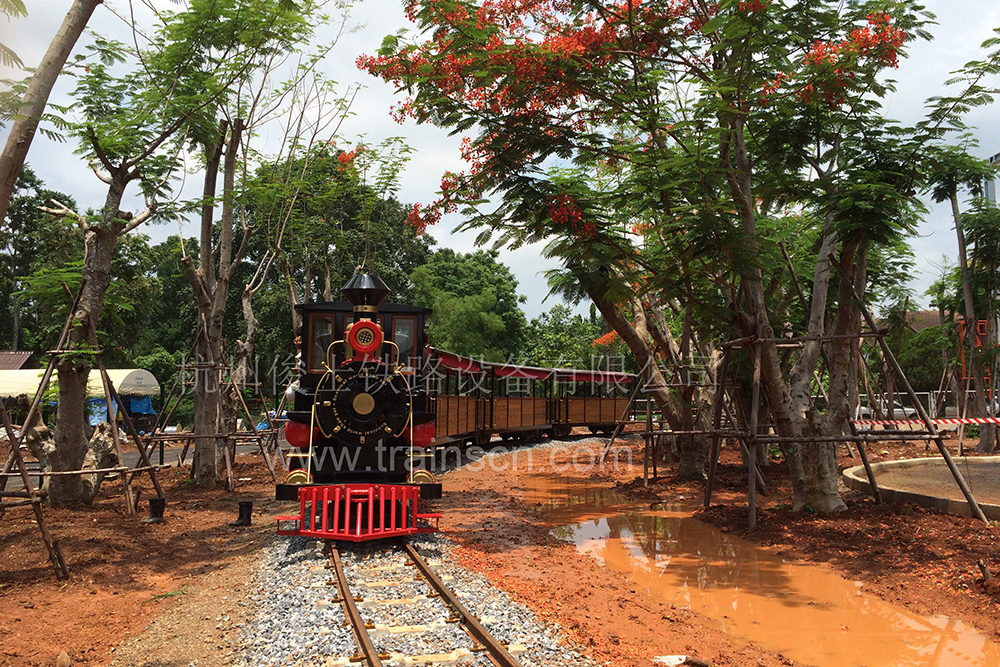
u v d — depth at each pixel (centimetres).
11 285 3391
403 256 4138
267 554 898
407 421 1013
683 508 1348
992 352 1884
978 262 2038
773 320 1560
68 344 1169
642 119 1102
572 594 763
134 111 1309
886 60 1013
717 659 596
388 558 834
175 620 675
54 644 613
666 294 1191
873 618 713
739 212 1138
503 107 1097
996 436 1922
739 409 1734
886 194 988
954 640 648
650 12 1112
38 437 1284
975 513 1024
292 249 2183
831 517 1126
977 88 1032
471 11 1098
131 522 1131
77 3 578
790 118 1104
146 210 1335
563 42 1008
